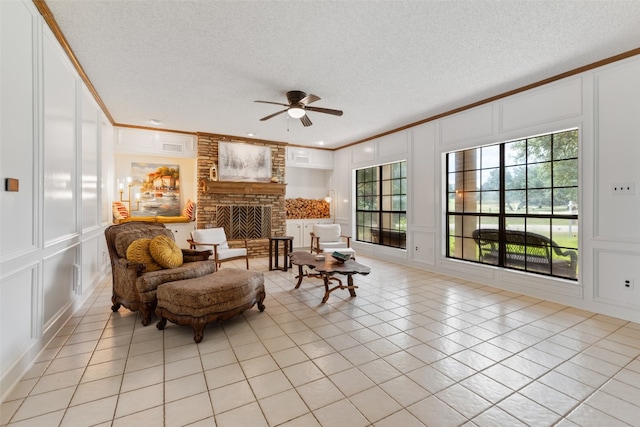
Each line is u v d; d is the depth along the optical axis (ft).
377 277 15.23
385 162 19.83
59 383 6.13
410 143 17.72
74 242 9.80
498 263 13.70
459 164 15.39
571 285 10.87
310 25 7.99
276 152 22.48
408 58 9.77
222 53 9.43
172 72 10.72
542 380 6.35
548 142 11.89
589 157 10.32
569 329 8.89
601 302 10.11
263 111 15.11
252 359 7.15
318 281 14.49
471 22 7.86
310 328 8.96
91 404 5.49
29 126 6.79
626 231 9.57
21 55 6.46
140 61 9.91
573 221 11.24
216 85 11.88
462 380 6.33
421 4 7.15
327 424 5.04
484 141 13.66
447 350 7.62
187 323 8.14
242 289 9.21
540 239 12.23
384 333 8.61
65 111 9.01
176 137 19.30
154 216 20.12
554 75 11.06
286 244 16.78
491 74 10.98
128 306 9.55
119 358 7.16
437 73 10.88
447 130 15.46
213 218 20.20
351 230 23.39
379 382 6.24
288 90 12.35
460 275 14.97
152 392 5.86
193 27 8.08
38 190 7.13
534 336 8.43
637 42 8.86
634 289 9.45
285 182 23.56
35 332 7.07
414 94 12.92
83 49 9.14
